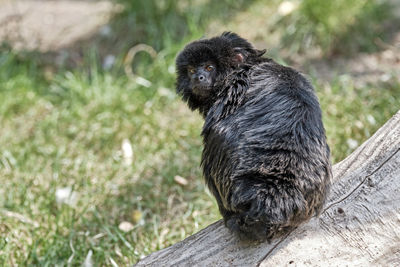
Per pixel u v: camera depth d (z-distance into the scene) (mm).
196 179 9281
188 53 6613
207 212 8461
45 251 7656
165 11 13234
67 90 11742
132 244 7914
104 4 14742
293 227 5309
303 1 12727
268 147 5031
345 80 10914
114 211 8680
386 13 13234
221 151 5430
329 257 5207
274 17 13070
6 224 8297
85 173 9500
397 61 11820
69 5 14953
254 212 4895
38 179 9391
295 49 12281
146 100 11188
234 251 5426
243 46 6445
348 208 5598
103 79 11852
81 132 10602
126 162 9750
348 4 12758
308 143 5133
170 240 7973
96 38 13391
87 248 7785
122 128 10516
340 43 12367
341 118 9898
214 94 6449
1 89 11609
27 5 14898
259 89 5570
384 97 10133
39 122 10938
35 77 12195
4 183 9266
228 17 13477
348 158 6230
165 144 10070
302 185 4957
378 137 6211
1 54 12625
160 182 9242
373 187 5707
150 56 12461
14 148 10148
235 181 5074
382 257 5195
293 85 5516
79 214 8305
